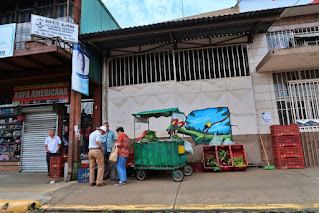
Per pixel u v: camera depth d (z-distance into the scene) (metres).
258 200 4.26
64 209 4.56
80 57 7.40
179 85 8.87
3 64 7.78
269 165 7.60
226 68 8.77
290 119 8.15
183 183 5.82
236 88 8.49
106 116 9.22
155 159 6.34
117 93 9.31
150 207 4.28
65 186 6.08
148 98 8.99
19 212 4.59
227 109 8.41
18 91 9.18
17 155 9.16
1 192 5.61
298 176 5.99
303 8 8.22
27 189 5.86
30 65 8.02
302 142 7.86
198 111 8.59
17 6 9.13
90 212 4.40
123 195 5.02
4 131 9.42
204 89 8.68
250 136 8.15
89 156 6.14
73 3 8.41
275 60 7.30
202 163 7.56
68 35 6.96
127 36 7.75
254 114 8.24
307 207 3.89
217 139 7.94
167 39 8.79
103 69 9.49
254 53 8.64
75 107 7.28
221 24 7.34
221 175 6.71
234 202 4.24
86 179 6.58
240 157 7.62
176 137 6.91
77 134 7.25
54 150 7.96
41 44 7.27
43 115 9.16
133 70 9.39
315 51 6.69
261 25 8.05
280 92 8.36
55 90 8.82
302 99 8.21
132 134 8.90
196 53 9.09
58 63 7.91
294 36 8.62
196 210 4.08
